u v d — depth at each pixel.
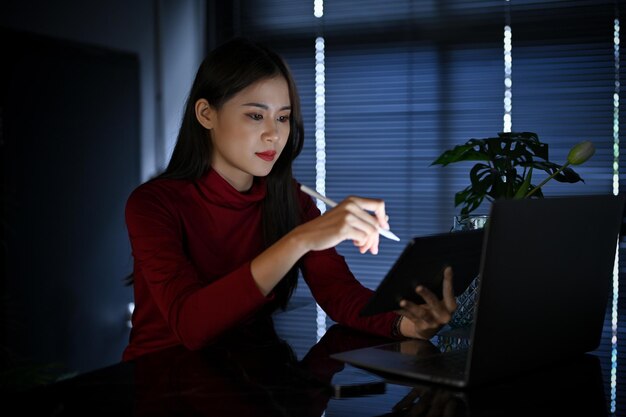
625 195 1.05
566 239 0.94
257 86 1.31
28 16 2.82
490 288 0.83
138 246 1.26
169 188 1.39
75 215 3.07
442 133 3.06
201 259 1.40
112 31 3.21
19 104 2.80
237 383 0.90
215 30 3.45
